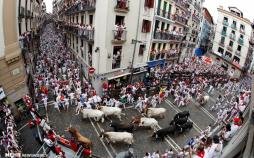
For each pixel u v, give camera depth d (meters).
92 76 23.62
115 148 15.67
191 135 18.94
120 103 20.69
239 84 35.59
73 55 34.66
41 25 64.31
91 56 24.05
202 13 55.28
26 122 17.08
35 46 35.62
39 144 14.59
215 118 23.16
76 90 21.50
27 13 28.56
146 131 18.36
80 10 26.50
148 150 16.00
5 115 15.14
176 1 32.56
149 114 19.94
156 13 27.41
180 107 24.08
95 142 15.92
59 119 18.03
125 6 21.66
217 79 36.97
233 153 6.01
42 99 19.42
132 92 23.12
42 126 15.41
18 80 17.70
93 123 18.17
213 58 58.16
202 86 31.00
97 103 20.03
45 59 32.38
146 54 27.67
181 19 36.81
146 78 28.77
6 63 16.41
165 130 17.11
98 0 20.66
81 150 14.41
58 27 65.50
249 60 52.41
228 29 54.50
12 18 16.88
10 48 16.67
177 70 34.75
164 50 32.91
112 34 21.67
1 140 13.48
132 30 23.84
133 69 25.77
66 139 15.65
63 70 28.70
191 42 49.50
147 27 25.77
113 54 22.88
